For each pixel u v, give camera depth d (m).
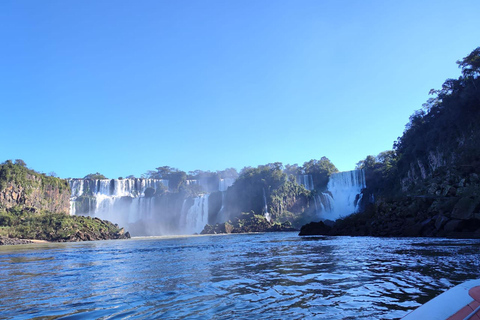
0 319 7.02
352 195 114.12
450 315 4.17
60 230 81.94
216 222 125.25
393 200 44.47
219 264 16.00
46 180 107.50
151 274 13.34
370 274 11.16
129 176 175.25
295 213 123.56
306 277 11.02
